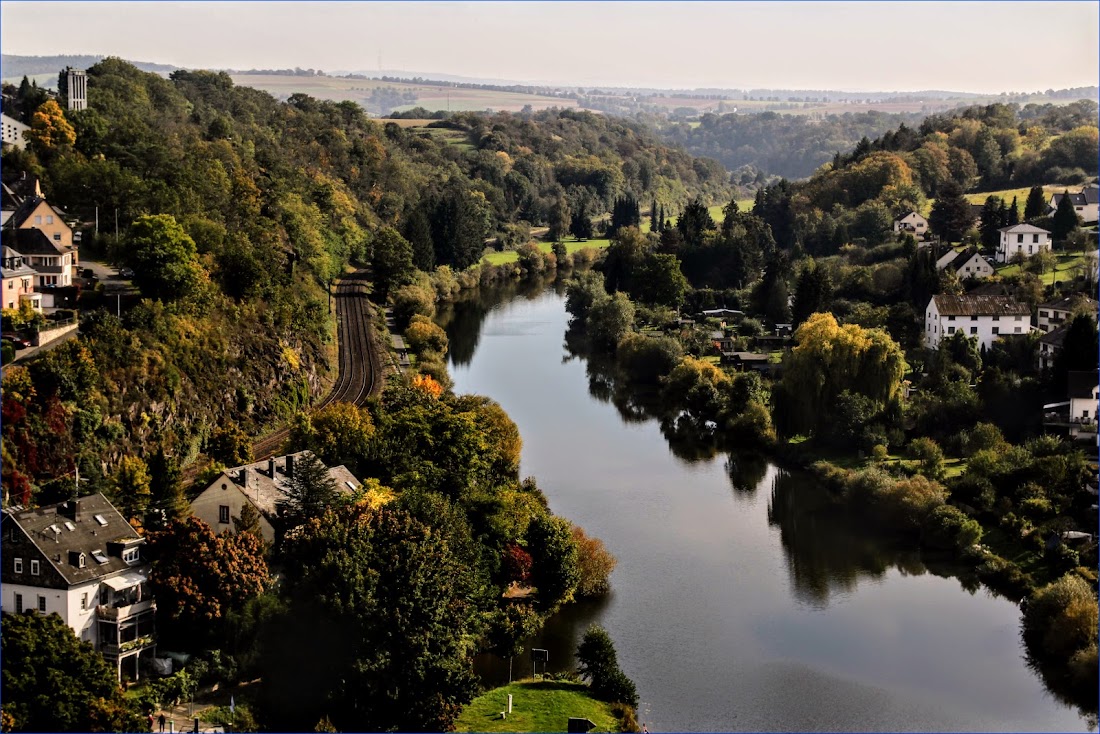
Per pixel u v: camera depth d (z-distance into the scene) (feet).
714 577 462.60
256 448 558.97
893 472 559.38
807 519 526.57
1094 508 477.36
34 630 309.42
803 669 390.42
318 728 311.68
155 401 529.86
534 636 410.52
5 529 358.64
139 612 360.89
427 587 346.33
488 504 450.30
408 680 330.75
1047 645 396.16
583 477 585.22
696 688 377.91
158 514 410.72
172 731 317.42
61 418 475.31
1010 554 468.75
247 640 350.23
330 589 338.34
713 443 653.71
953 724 358.43
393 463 483.51
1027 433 585.63
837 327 634.43
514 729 338.34
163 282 599.16
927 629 417.28
